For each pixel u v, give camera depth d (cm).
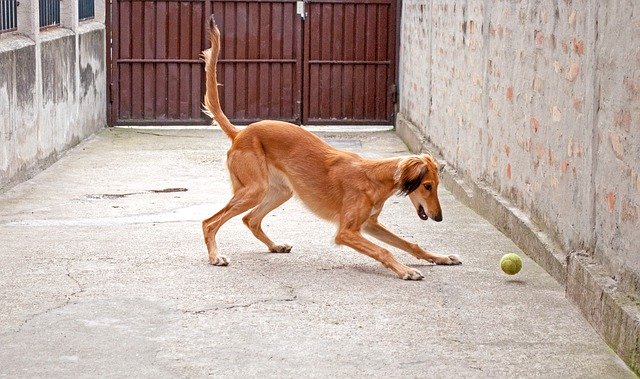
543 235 697
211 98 717
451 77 1051
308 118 1497
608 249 558
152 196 960
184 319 556
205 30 1462
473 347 515
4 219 837
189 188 1009
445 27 1090
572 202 634
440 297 607
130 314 564
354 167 679
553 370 482
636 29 513
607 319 523
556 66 673
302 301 595
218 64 1466
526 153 754
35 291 608
